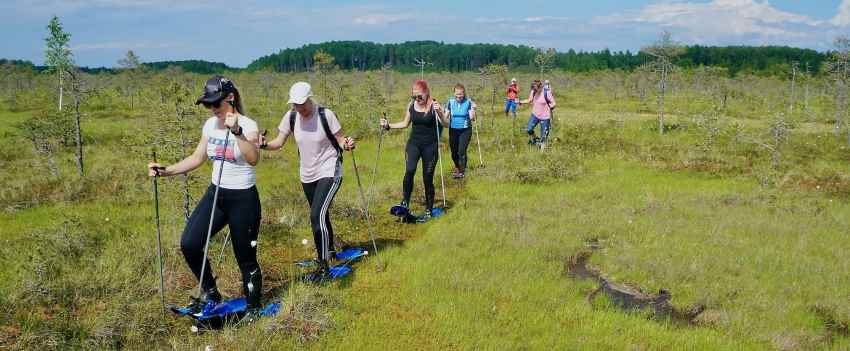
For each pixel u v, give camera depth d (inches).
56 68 502.3
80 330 191.8
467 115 468.4
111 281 226.7
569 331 201.6
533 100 648.4
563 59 3809.1
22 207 390.3
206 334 193.8
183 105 326.3
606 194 415.5
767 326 205.5
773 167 510.0
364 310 214.4
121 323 193.3
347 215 346.0
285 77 2201.0
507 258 272.5
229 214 198.4
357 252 271.9
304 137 236.8
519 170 481.1
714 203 384.2
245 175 196.2
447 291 231.0
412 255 275.9
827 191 430.0
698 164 530.9
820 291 233.1
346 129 786.8
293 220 324.8
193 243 195.9
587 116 981.2
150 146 325.7
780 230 320.2
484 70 1187.9
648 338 197.6
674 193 416.8
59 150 605.0
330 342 187.8
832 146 649.6
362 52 4665.4
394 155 612.1
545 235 309.3
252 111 1194.0
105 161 543.8
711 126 697.6
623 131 760.3
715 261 267.4
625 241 301.1
